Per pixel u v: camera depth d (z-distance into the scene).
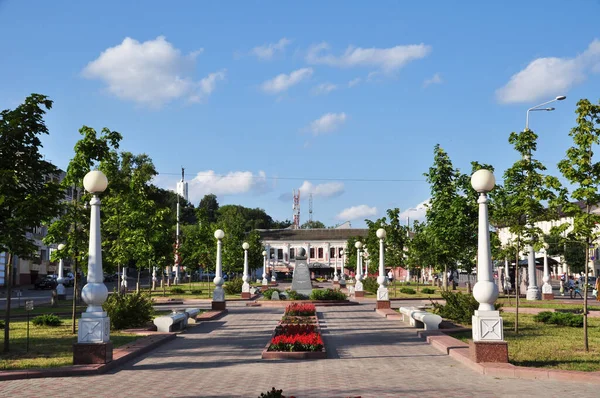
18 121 14.06
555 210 17.09
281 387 10.37
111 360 12.72
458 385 10.47
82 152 19.27
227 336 18.67
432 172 32.16
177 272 71.88
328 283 85.12
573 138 14.39
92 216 13.12
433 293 46.53
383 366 12.71
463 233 31.11
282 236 110.81
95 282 12.77
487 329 12.33
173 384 10.72
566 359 12.89
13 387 10.50
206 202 138.25
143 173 73.44
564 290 50.53
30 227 14.64
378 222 61.88
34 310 29.91
